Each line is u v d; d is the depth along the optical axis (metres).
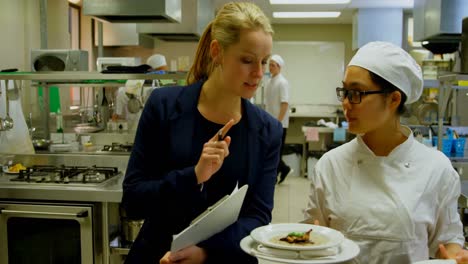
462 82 3.20
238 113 1.28
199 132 1.26
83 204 2.47
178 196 1.15
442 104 3.32
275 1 6.17
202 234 1.11
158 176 1.28
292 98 8.52
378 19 6.68
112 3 3.12
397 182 1.25
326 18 7.71
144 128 1.28
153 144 1.27
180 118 1.26
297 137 8.48
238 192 1.11
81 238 2.46
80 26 6.49
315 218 1.38
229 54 1.13
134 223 2.62
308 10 6.88
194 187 1.14
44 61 3.48
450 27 4.03
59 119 3.67
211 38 1.26
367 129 1.22
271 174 1.31
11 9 4.20
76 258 2.54
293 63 8.47
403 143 1.27
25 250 2.56
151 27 4.18
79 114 3.96
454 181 1.28
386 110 1.21
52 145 3.35
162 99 1.29
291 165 7.68
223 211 1.09
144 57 7.21
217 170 1.18
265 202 1.28
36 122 3.84
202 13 4.43
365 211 1.25
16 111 3.14
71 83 3.50
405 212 1.22
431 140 3.62
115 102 3.85
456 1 4.00
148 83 3.62
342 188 1.31
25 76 2.93
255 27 1.11
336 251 1.02
